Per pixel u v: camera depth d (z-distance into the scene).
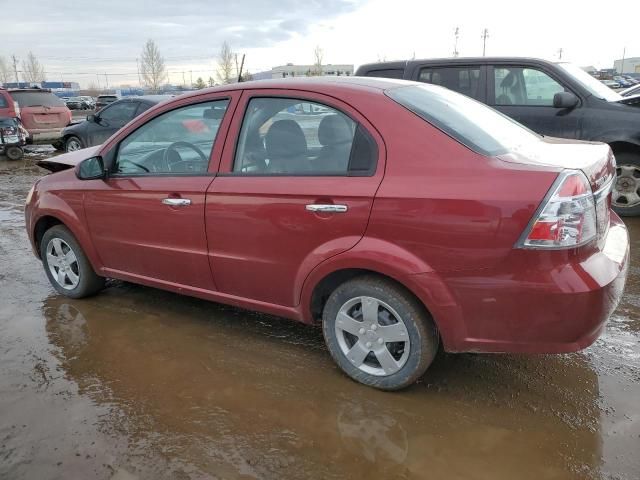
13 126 13.42
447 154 2.64
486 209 2.45
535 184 2.40
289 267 3.07
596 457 2.43
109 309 4.19
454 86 6.73
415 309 2.75
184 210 3.41
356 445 2.56
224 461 2.48
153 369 3.29
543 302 2.43
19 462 2.50
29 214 4.43
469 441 2.57
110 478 2.39
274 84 3.24
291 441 2.61
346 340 3.08
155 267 3.74
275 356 3.42
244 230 3.18
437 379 3.10
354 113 2.89
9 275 5.00
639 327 3.64
